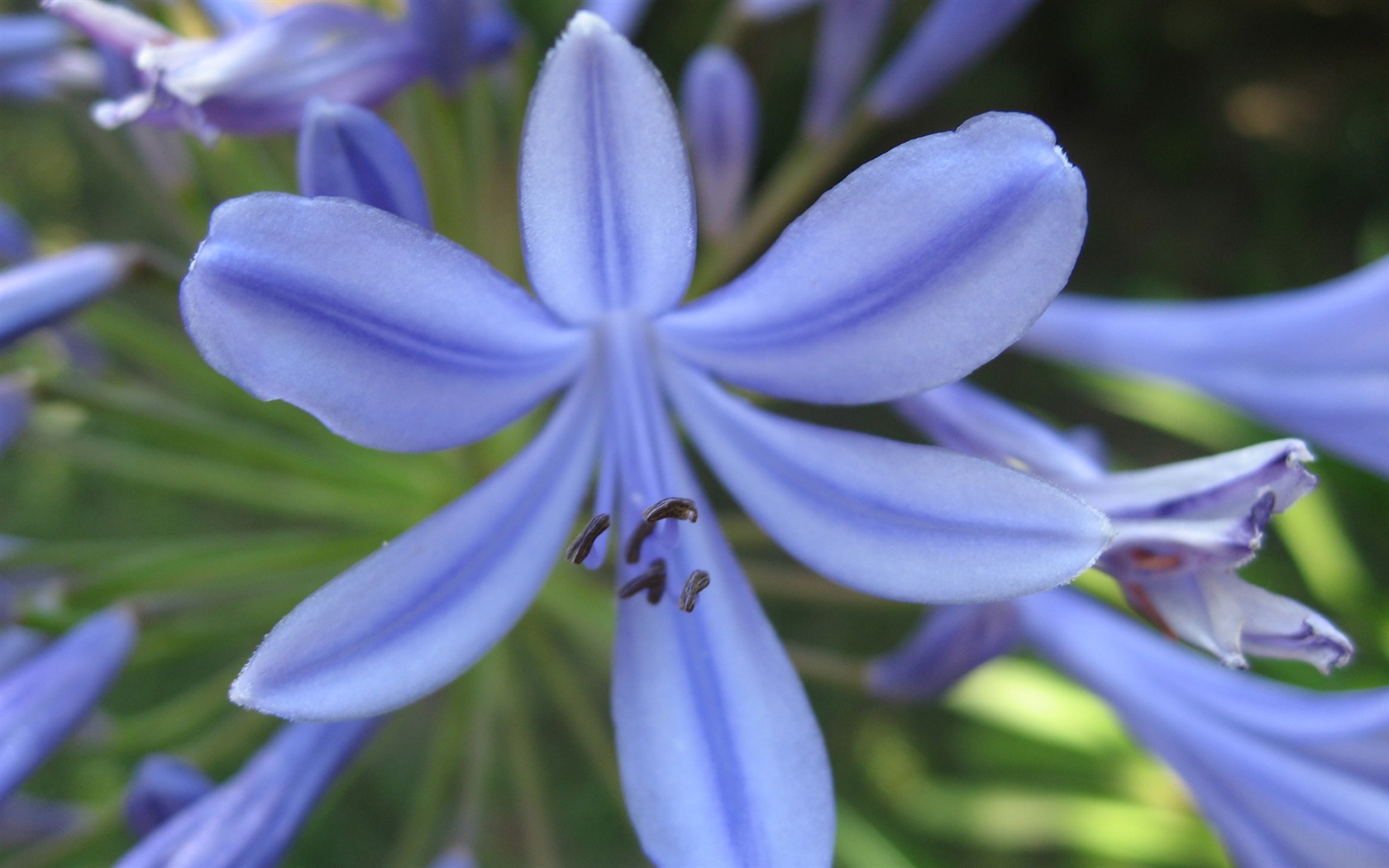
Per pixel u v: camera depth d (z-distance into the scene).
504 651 0.17
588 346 0.13
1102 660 0.16
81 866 0.25
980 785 0.32
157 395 0.17
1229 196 0.45
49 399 0.16
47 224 0.36
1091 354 0.17
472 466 0.16
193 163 0.16
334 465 0.17
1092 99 0.46
